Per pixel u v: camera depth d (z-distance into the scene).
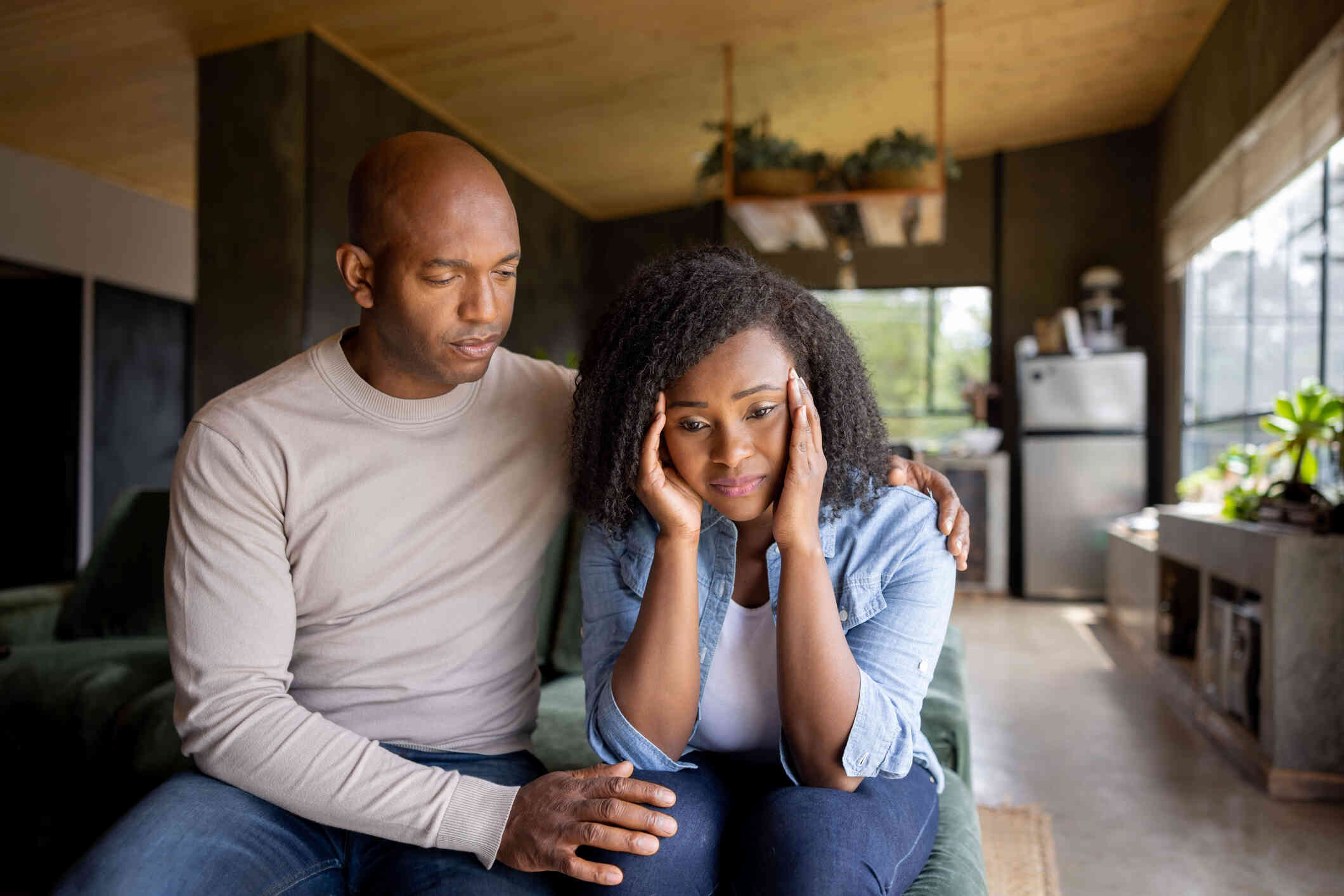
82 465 5.69
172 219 6.34
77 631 2.39
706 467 1.02
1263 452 3.57
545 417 1.30
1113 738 3.11
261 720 1.04
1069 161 6.36
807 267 6.86
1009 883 2.04
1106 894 2.02
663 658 1.03
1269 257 4.21
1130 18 4.71
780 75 4.96
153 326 6.26
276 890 1.03
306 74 3.99
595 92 4.95
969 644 4.61
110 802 1.81
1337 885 2.05
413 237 1.05
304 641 1.19
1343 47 3.14
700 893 0.96
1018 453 6.34
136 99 4.53
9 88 4.32
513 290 1.14
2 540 5.75
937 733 1.44
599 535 1.19
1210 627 3.20
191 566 1.10
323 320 4.07
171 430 6.41
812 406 1.02
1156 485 6.04
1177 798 2.56
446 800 1.01
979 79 5.28
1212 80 4.79
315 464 1.15
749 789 1.13
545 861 0.96
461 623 1.21
